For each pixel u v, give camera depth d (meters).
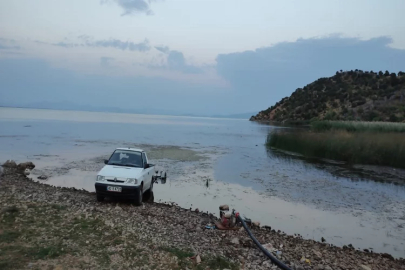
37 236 6.88
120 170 11.88
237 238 8.46
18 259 5.60
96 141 37.34
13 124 62.22
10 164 18.61
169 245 7.43
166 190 15.25
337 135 31.61
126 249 6.73
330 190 16.38
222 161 25.72
